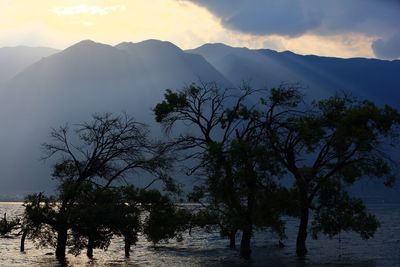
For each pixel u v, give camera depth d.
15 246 57.91
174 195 40.84
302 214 41.00
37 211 37.47
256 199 37.84
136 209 38.81
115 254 49.12
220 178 37.03
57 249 40.34
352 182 41.41
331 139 39.31
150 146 41.19
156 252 52.00
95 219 37.06
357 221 40.25
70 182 39.94
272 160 37.25
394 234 74.62
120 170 41.00
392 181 40.72
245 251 40.81
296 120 39.09
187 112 40.34
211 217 39.34
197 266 38.22
